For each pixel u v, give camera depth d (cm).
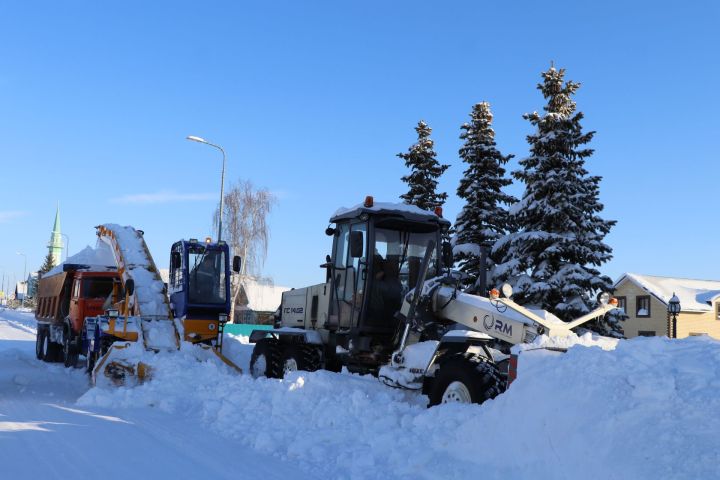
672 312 2275
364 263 1023
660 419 461
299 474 577
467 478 537
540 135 2072
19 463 583
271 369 1180
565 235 1975
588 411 502
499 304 819
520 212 2062
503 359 795
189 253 1438
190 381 1042
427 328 901
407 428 684
